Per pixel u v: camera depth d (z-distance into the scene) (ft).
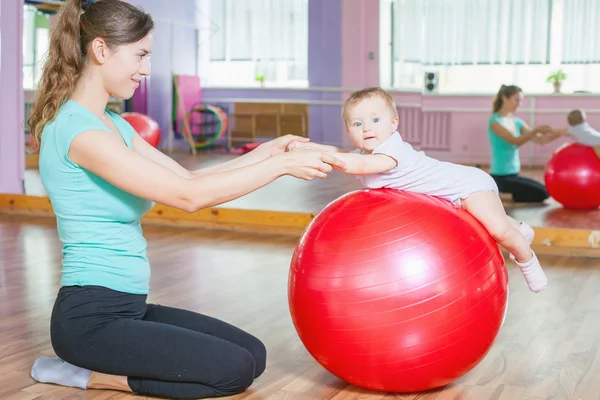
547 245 14.14
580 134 17.94
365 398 7.08
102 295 6.78
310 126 30.58
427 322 6.36
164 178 6.40
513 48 27.84
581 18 27.09
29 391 7.20
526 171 25.76
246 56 33.17
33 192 18.69
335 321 6.50
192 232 16.07
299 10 31.76
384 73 28.37
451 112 27.61
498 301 6.73
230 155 30.42
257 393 7.20
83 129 6.48
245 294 11.01
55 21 6.75
